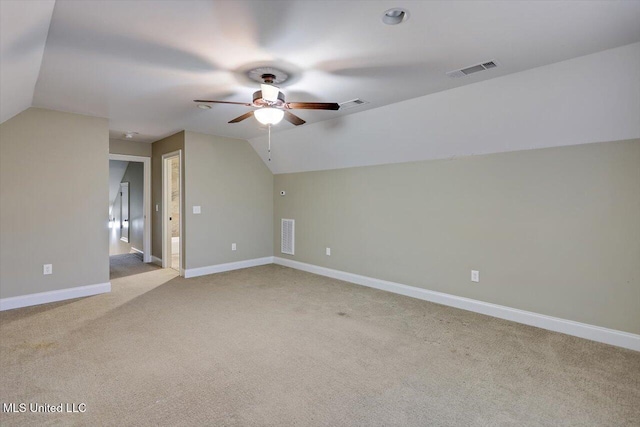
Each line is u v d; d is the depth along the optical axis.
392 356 2.61
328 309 3.69
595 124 2.75
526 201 3.25
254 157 5.87
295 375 2.34
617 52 2.32
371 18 1.95
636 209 2.69
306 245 5.55
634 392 2.13
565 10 1.87
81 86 3.07
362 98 3.41
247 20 1.97
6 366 2.41
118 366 2.43
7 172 3.59
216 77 2.86
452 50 2.36
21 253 3.68
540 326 3.18
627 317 2.74
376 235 4.55
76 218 4.04
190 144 5.04
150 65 2.61
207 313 3.54
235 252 5.65
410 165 4.16
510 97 2.94
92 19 1.95
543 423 1.85
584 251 2.93
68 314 3.47
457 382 2.25
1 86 2.55
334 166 5.04
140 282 4.79
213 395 2.10
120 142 5.80
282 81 2.94
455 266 3.78
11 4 1.55
